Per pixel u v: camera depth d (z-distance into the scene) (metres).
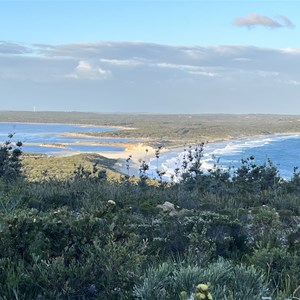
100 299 3.48
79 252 4.19
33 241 4.15
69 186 11.08
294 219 7.98
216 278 3.70
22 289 3.59
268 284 3.98
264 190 11.73
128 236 4.37
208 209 9.05
